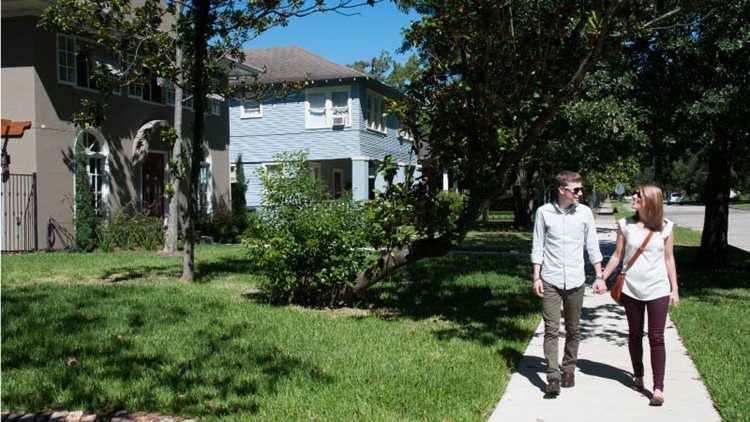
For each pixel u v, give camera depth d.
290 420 4.65
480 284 11.62
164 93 19.84
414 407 4.96
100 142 17.28
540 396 5.43
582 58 8.56
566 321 5.68
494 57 8.09
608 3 7.53
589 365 6.43
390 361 6.29
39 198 15.32
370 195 28.67
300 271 9.10
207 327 7.59
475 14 7.75
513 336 7.53
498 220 34.72
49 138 15.59
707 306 9.52
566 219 5.49
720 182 14.31
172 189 12.80
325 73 27.42
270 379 5.59
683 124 11.53
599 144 12.40
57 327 7.35
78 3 11.86
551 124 11.41
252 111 28.72
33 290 9.80
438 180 8.62
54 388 5.28
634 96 11.91
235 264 14.08
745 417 4.78
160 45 12.02
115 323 7.68
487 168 8.41
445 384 5.55
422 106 8.66
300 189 9.35
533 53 8.12
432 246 8.76
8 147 15.38
